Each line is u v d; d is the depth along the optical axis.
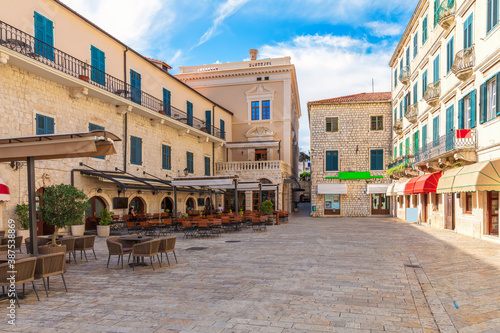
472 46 14.79
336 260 10.23
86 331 5.01
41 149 6.98
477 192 14.95
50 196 8.81
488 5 13.46
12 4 14.29
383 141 32.94
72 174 16.73
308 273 8.55
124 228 18.78
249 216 20.97
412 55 25.28
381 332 4.95
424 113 21.77
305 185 62.81
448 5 17.19
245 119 37.31
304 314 5.67
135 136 22.09
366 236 16.39
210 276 8.29
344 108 33.56
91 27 18.84
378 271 8.77
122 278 8.15
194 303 6.25
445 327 5.06
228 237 16.12
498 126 12.73
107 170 19.34
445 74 18.28
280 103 36.44
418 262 9.91
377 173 32.78
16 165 13.97
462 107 15.87
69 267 9.42
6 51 12.78
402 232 18.20
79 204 9.03
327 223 24.89
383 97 34.28
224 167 33.66
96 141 7.32
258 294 6.79
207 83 38.25
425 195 23.58
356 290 7.04
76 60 17.72
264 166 32.34
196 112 31.52
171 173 26.36
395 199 31.86
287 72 36.28
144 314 5.70
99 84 19.02
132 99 21.97
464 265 9.41
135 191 21.59
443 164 17.45
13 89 14.00
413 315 5.63
